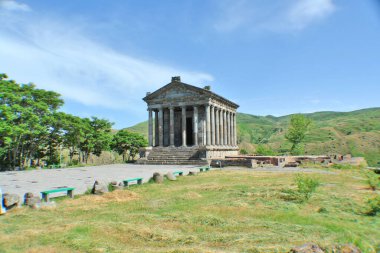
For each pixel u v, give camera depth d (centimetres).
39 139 5475
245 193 1859
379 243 964
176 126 6894
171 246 956
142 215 1335
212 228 1138
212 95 5978
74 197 1852
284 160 4784
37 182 2708
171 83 6194
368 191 1911
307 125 8569
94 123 6794
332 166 4097
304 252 762
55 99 5531
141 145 7912
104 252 904
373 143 12975
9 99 4738
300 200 1616
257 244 936
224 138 6912
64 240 1007
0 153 4988
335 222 1190
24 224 1239
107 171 3953
